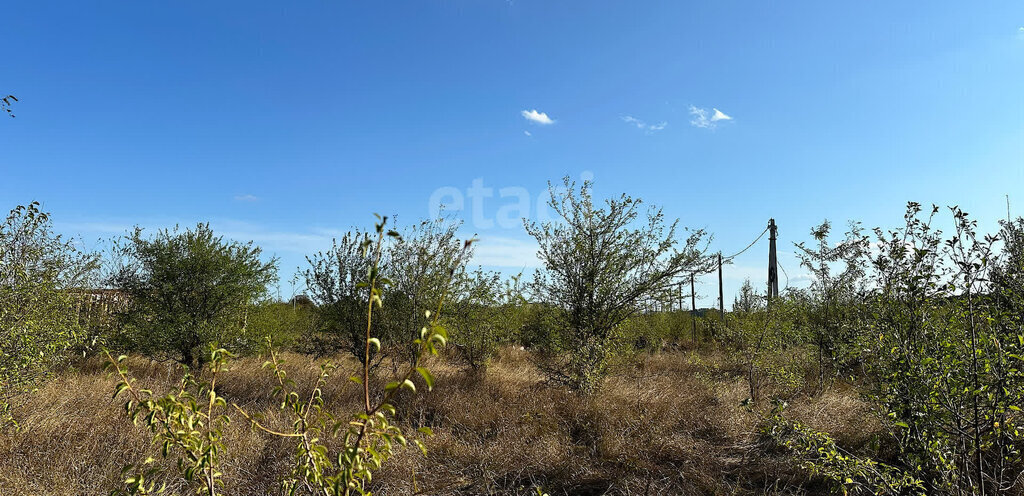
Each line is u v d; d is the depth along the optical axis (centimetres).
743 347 830
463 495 484
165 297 948
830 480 470
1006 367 312
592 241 873
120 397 657
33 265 577
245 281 996
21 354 545
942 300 351
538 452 564
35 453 484
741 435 629
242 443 516
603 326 873
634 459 558
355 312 888
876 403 398
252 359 1007
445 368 1026
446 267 904
